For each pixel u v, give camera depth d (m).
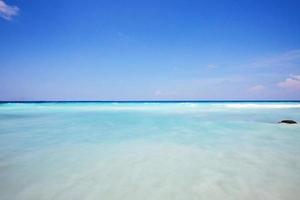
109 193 3.87
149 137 9.56
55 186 4.18
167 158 6.15
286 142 8.45
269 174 4.82
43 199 3.66
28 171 5.04
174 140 8.88
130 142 8.45
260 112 26.08
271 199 3.65
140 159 6.04
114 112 27.16
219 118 18.69
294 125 13.71
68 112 26.98
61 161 5.85
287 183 4.31
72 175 4.78
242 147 7.56
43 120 17.19
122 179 4.54
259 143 8.24
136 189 4.04
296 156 6.34
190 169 5.18
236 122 15.61
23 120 17.08
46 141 8.66
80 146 7.75
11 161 5.85
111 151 6.99
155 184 4.28
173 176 4.71
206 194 3.83
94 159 6.05
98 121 16.45
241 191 3.95
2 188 4.09
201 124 14.45
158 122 15.72
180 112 26.70
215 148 7.39
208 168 5.25
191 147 7.55
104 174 4.84
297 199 3.65
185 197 3.71
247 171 5.03
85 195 3.79
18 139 9.11
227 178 4.59
